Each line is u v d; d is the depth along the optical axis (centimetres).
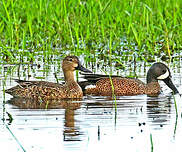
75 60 1611
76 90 1580
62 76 1769
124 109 1412
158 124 1266
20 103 1481
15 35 2238
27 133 1195
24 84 1574
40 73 1805
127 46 2164
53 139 1159
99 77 1712
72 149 1106
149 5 2431
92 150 1098
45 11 2378
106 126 1248
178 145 1134
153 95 1627
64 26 2292
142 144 1141
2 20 2295
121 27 2297
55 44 2208
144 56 2061
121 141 1153
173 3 2492
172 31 2173
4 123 1266
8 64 1925
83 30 2305
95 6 2317
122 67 1916
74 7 2438
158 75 1680
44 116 1330
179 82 1725
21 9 2483
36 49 2130
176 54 2100
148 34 2219
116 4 2470
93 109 1412
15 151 1098
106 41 2209
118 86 1673
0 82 1686
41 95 1555
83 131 1212
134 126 1250
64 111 1386
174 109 1412
